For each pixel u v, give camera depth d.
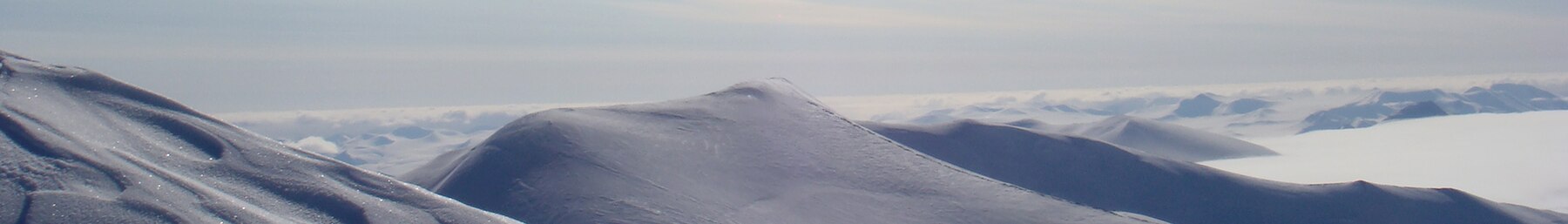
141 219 37.25
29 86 45.53
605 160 67.56
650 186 64.62
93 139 42.91
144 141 44.44
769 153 71.69
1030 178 87.75
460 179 68.81
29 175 38.28
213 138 46.16
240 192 42.12
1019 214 66.12
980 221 64.69
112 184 39.25
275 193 42.84
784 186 67.25
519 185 65.75
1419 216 85.19
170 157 43.62
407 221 42.41
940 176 71.12
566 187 64.25
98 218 36.62
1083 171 89.19
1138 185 87.62
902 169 71.56
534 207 63.09
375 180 45.38
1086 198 85.00
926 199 67.12
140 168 41.09
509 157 69.12
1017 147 92.62
